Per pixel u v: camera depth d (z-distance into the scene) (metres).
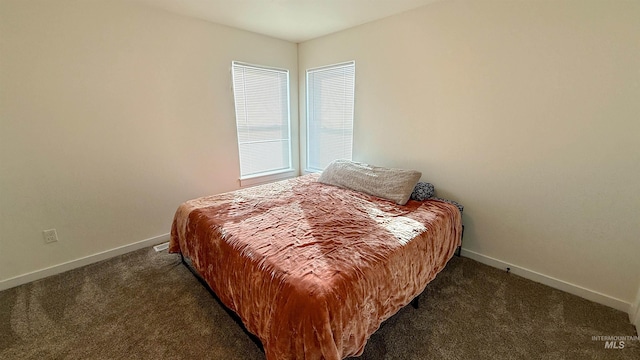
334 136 3.35
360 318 1.17
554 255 1.93
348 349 1.15
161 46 2.41
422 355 1.39
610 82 1.58
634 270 1.65
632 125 1.55
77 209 2.17
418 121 2.49
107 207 2.32
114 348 1.44
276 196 2.30
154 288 1.94
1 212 1.88
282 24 2.76
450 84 2.24
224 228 1.64
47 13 1.87
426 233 1.65
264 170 3.53
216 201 2.15
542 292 1.89
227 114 2.98
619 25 1.51
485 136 2.12
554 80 1.76
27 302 1.79
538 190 1.93
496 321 1.62
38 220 2.02
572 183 1.79
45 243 2.06
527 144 1.93
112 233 2.37
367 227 1.67
